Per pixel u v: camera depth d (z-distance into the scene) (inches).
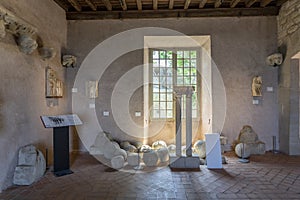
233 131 228.2
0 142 130.0
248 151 200.8
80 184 141.8
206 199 119.4
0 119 129.8
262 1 218.4
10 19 130.0
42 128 177.2
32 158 145.6
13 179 140.3
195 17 230.2
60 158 162.7
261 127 227.5
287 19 207.0
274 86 227.3
